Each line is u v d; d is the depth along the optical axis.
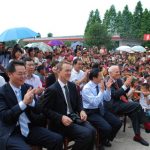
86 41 37.59
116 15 61.78
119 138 5.84
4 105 3.57
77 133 4.09
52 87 4.21
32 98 3.53
